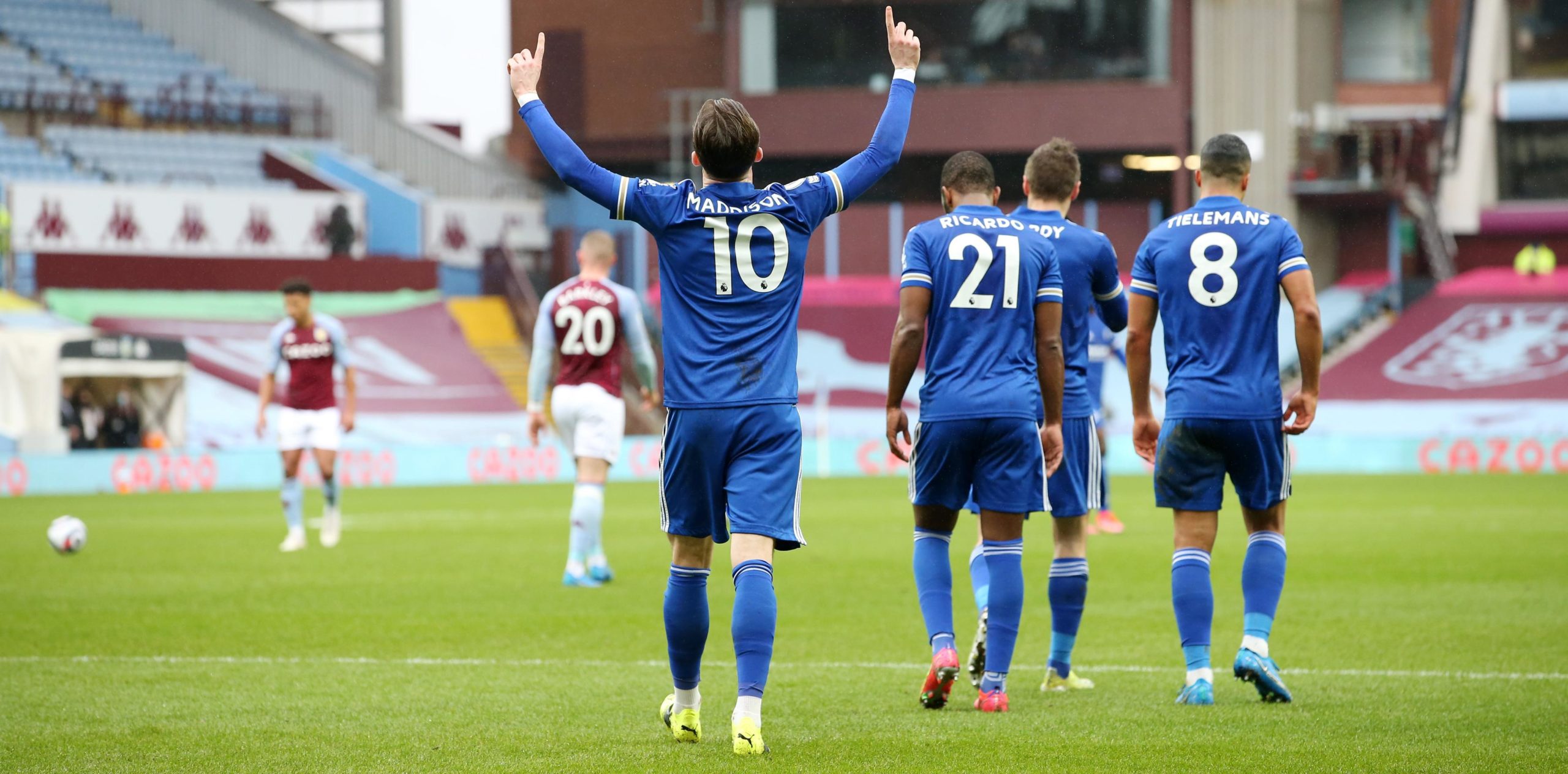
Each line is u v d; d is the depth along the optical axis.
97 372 97.38
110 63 142.25
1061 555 21.91
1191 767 16.00
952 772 15.79
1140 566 40.34
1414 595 33.41
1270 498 20.67
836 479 99.00
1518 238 144.00
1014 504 19.73
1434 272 139.88
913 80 17.89
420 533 55.06
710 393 16.61
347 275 127.62
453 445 103.38
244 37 150.88
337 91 151.50
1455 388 124.75
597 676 23.22
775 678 22.86
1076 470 21.78
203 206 125.75
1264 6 131.38
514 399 121.19
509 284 135.88
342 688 21.98
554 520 62.53
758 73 135.62
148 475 92.25
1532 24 142.00
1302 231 136.62
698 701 17.75
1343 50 140.00
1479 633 27.34
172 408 104.12
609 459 37.38
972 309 19.77
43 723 19.20
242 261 124.44
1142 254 21.25
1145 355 21.31
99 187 121.62
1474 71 140.62
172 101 141.38
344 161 140.62
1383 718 18.98
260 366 115.69
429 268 130.25
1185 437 20.53
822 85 135.38
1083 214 133.75
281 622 29.92
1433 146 140.50
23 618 30.52
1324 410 124.06
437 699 21.00
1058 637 21.75
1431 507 64.31
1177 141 131.38
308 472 97.00
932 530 20.47
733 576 17.02
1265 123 132.38
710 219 16.67
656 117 146.25
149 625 29.52
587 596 34.62
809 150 135.12
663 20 145.38
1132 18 131.88
